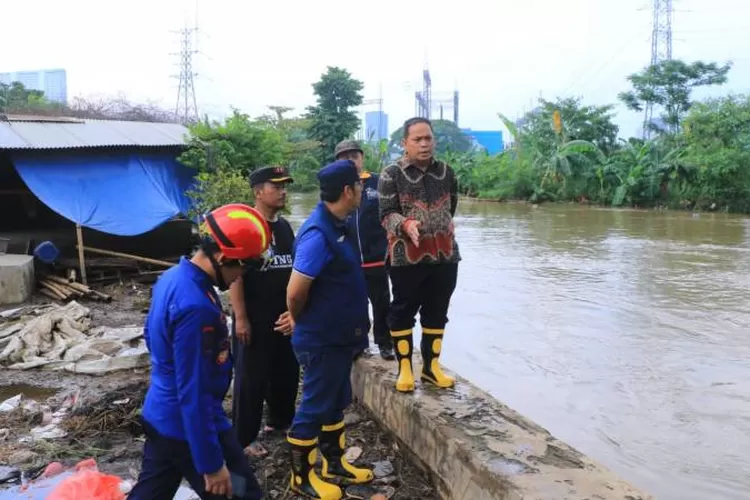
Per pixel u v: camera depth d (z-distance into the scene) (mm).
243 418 4062
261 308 3963
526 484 3094
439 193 4047
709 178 32938
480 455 3406
